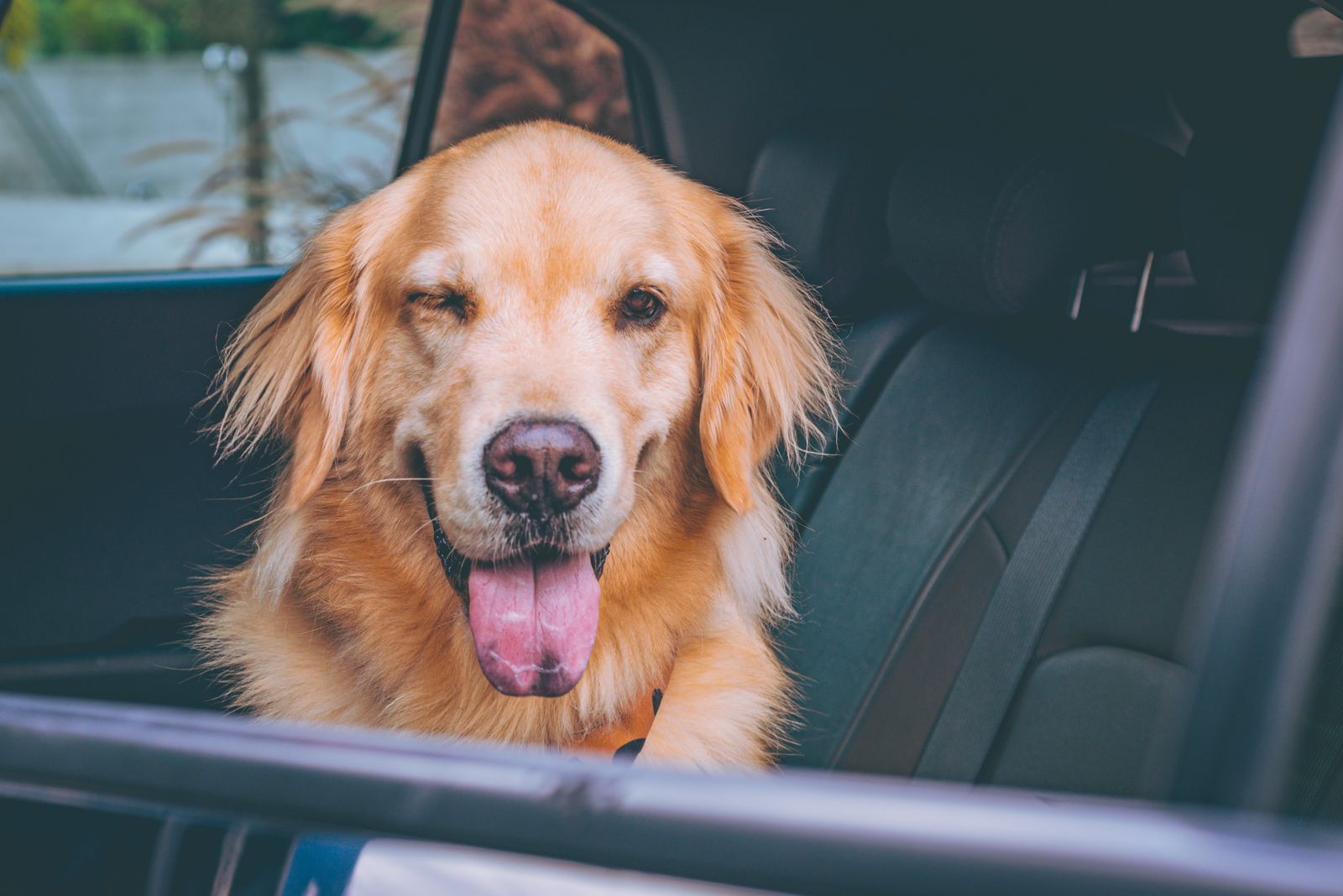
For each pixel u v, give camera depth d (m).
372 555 2.36
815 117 2.83
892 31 2.77
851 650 2.42
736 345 2.51
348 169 6.93
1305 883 0.68
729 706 2.39
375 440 2.32
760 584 2.47
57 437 2.68
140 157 7.59
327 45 9.52
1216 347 2.30
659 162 2.76
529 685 2.04
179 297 2.86
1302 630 0.77
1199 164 2.00
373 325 2.33
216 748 0.96
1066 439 2.28
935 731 2.26
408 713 2.34
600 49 3.54
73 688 2.57
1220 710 0.79
